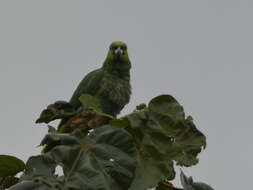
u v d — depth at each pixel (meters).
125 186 6.91
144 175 7.70
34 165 6.85
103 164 6.94
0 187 7.69
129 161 7.04
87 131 9.42
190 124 8.48
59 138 7.13
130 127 8.24
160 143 8.13
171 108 8.44
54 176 6.77
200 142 8.45
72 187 6.59
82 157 6.96
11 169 7.39
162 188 8.12
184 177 8.21
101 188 6.61
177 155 8.18
